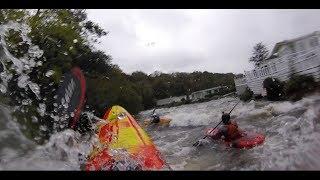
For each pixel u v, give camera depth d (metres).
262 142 6.04
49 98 7.17
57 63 9.27
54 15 10.20
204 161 5.44
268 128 7.46
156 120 12.07
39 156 3.74
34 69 7.79
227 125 6.92
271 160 3.77
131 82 11.68
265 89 13.51
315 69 10.23
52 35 9.70
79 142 5.04
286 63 11.98
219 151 6.16
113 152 4.70
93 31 12.15
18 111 5.52
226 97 22.97
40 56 8.17
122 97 10.19
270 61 13.80
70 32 10.32
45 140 4.77
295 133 5.75
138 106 11.49
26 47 8.10
